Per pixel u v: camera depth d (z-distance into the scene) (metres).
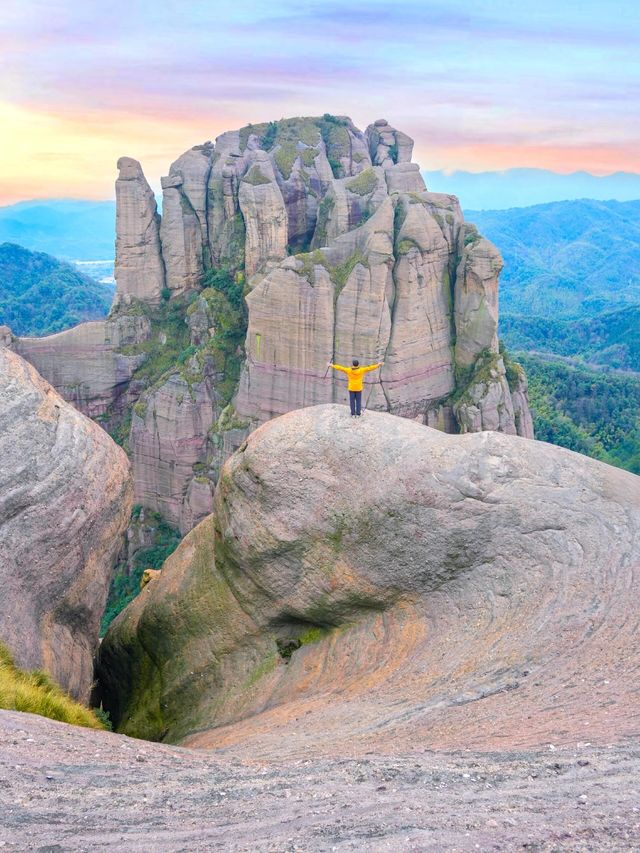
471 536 21.72
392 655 21.66
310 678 23.80
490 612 20.55
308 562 24.30
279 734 18.22
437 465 22.62
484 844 8.77
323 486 23.95
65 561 26.88
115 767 12.59
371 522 22.95
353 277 80.25
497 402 83.06
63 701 18.59
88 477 27.84
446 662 19.34
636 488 22.44
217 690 27.36
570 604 18.95
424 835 9.08
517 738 13.33
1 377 27.00
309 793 10.92
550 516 21.33
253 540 25.11
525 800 10.02
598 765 10.98
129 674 34.81
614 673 15.59
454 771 11.32
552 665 16.86
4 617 23.77
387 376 82.12
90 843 9.45
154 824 10.05
